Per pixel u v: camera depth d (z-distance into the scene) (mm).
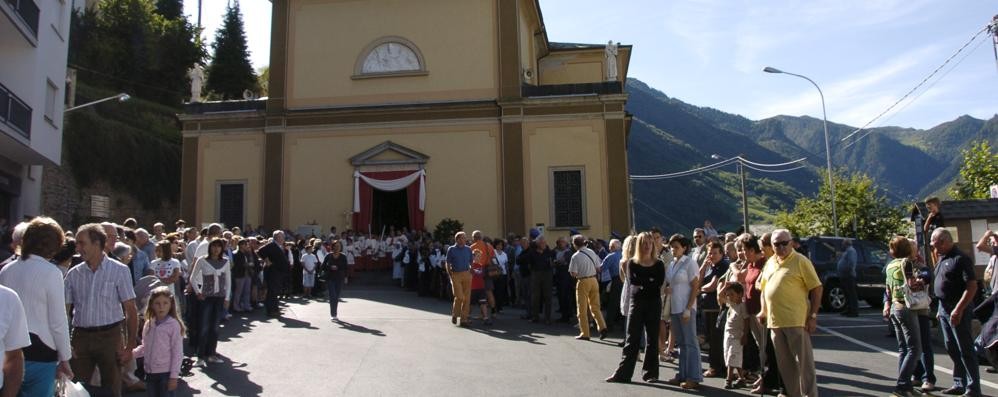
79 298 6574
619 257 14047
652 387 8836
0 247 10523
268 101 27672
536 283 15234
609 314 13977
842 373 9711
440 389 8672
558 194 26031
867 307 18422
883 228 40312
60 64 22938
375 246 26312
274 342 12102
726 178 113188
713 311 9906
